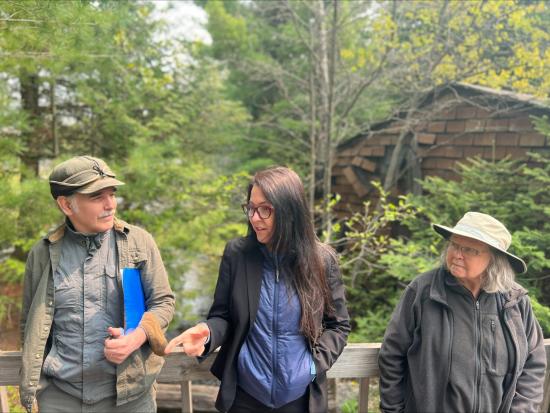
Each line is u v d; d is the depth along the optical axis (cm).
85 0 327
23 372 130
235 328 145
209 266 677
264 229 140
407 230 578
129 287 139
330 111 514
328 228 472
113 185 135
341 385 388
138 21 574
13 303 470
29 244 422
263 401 142
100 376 140
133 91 557
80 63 466
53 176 135
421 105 561
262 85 866
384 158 620
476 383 139
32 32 303
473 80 509
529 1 476
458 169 498
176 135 614
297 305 143
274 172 141
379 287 523
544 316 259
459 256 141
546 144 391
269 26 828
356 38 636
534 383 145
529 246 288
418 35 527
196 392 360
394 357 153
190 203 582
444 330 143
